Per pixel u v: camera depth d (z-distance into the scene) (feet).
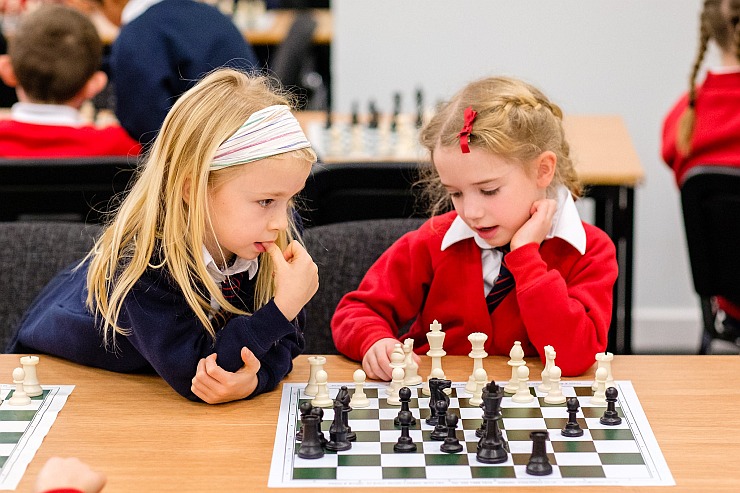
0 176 9.73
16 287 8.14
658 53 15.49
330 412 5.89
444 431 5.49
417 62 16.17
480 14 15.78
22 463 5.26
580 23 15.55
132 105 11.48
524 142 6.52
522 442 5.47
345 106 16.57
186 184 5.86
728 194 9.95
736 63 11.70
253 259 6.18
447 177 6.57
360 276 8.12
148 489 5.01
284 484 5.03
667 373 6.44
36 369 6.55
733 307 11.18
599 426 5.66
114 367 6.56
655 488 5.00
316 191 9.57
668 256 16.03
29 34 11.34
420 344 7.57
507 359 6.82
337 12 16.07
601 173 11.51
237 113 5.74
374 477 5.10
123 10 12.73
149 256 6.00
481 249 7.19
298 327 6.73
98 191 9.90
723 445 5.44
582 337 6.54
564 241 7.06
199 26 11.55
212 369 5.89
